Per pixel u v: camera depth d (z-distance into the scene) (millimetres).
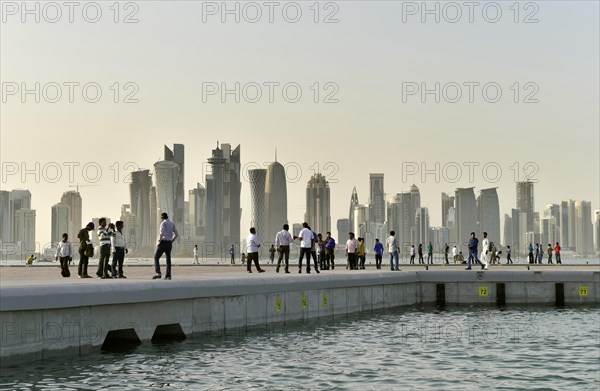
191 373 17547
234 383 16500
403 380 17250
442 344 23500
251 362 19281
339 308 31656
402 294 37562
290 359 19938
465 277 39156
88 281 22359
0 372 17062
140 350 20781
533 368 19156
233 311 25109
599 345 23547
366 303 33969
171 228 24547
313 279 29469
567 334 26281
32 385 15695
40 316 18594
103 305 20297
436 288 39281
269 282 26750
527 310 36094
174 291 22469
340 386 16422
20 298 17922
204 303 23938
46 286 18672
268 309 26844
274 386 16281
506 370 18797
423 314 33594
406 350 22094
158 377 16953
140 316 21500
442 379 17453
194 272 38625
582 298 39219
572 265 62125
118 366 18188
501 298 39375
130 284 21000
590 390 16312
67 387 15594
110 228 26578
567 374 18297
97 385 15867
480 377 17797
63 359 18875
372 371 18375
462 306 38500
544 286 39281
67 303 19031
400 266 54719
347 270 41375
